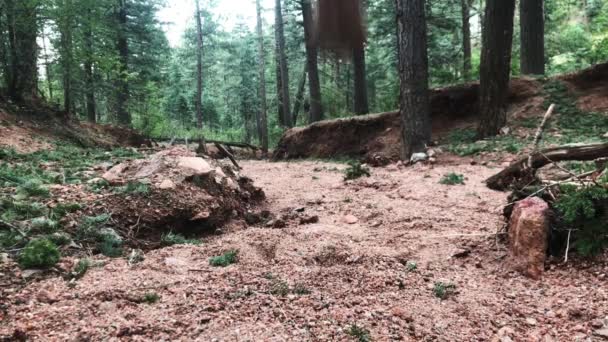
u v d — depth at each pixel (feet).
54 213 13.94
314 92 60.80
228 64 131.85
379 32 56.90
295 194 24.20
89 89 54.08
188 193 16.93
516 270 11.21
